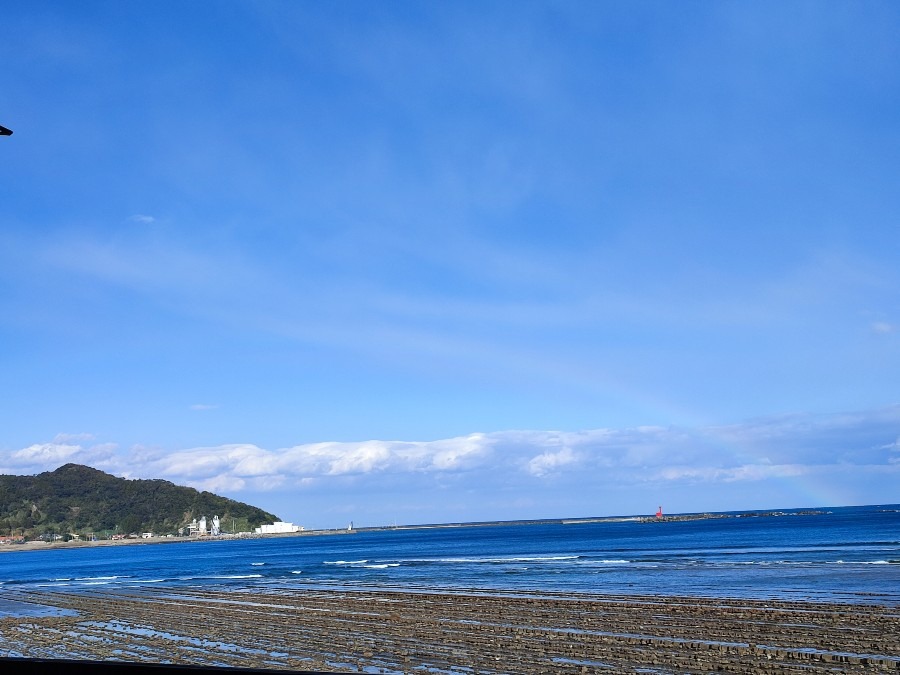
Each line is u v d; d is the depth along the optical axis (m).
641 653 23.73
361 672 22.39
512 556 92.81
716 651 23.86
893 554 67.12
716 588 43.38
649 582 48.88
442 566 76.94
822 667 21.09
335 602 42.41
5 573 101.75
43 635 33.09
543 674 21.33
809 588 41.59
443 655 24.67
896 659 21.66
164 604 44.94
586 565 69.06
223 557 127.38
